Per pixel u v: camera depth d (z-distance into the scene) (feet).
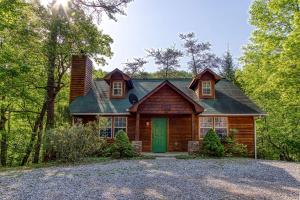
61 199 24.44
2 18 53.67
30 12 56.59
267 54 69.67
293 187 29.14
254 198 24.67
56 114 71.00
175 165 43.62
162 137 63.87
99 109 63.31
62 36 58.59
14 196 25.59
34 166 45.96
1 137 72.54
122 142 54.39
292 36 52.37
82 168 41.24
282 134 73.36
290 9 61.93
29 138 80.23
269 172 38.11
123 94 67.62
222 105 64.23
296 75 54.54
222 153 54.65
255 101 82.58
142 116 64.59
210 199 24.30
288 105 63.21
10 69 50.57
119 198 24.58
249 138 62.44
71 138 47.65
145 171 38.19
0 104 63.31
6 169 44.04
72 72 69.10
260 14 68.80
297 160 77.41
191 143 56.65
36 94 68.39
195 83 69.92
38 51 59.36
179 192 26.68
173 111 58.54
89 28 60.49
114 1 59.06
